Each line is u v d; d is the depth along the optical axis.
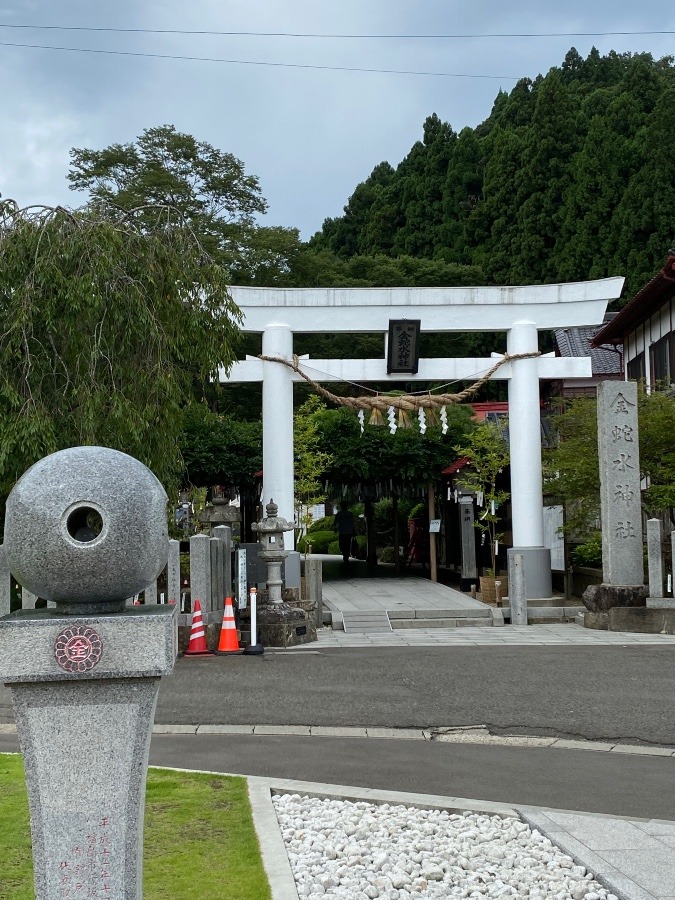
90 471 3.45
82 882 3.48
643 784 6.76
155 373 12.39
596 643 14.09
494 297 18.72
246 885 4.45
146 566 3.50
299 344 31.03
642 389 19.33
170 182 29.61
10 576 10.91
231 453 23.47
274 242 30.66
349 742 8.16
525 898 4.52
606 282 18.44
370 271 35.44
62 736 3.50
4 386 11.35
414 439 22.83
